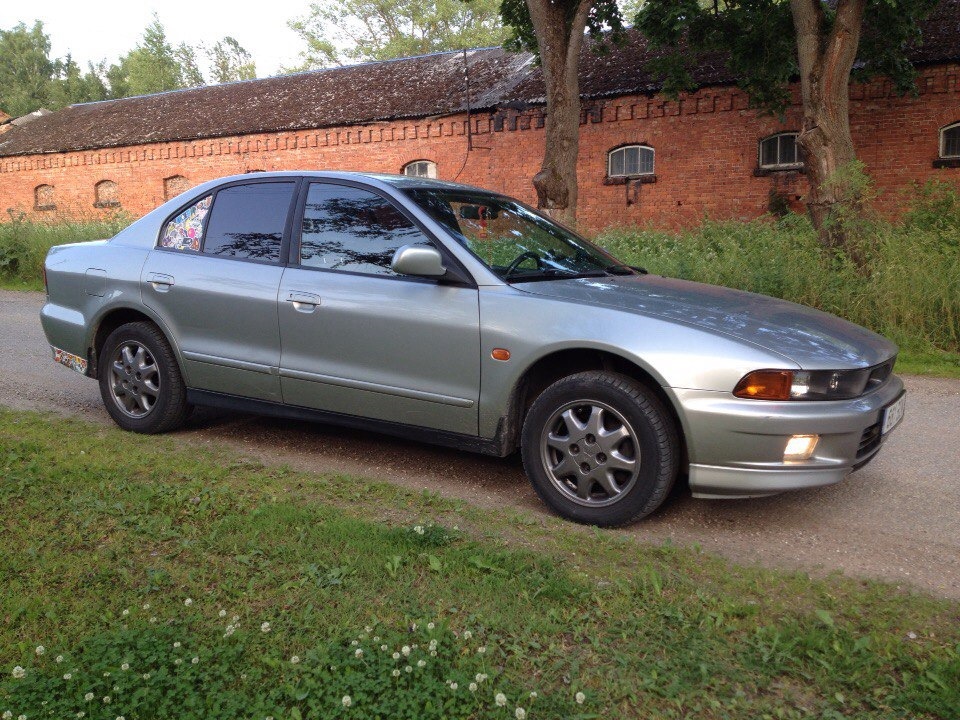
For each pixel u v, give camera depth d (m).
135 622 2.77
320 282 4.45
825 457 3.54
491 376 3.96
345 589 3.04
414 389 4.19
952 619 2.93
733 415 3.46
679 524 3.86
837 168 10.66
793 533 3.79
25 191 27.31
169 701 2.31
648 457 3.62
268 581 3.08
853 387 3.64
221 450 4.84
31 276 15.11
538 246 4.59
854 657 2.62
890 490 4.41
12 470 4.27
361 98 22.47
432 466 4.68
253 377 4.70
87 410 5.79
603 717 2.34
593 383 3.71
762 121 16.31
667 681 2.50
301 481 4.27
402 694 2.36
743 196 16.69
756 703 2.42
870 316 8.88
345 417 4.48
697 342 3.57
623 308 3.81
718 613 2.90
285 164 22.41
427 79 22.61
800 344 3.67
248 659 2.57
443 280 4.12
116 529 3.55
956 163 14.70
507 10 15.31
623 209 18.03
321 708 2.32
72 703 2.30
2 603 2.88
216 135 23.20
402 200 4.36
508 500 4.16
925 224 11.29
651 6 13.91
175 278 4.93
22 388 6.43
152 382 5.12
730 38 14.42
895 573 3.36
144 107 27.88
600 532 3.68
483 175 19.59
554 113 12.66
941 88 14.71
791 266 9.45
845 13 10.49
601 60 19.27
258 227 4.81
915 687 2.46
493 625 2.78
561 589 3.01
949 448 5.23
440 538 3.45
